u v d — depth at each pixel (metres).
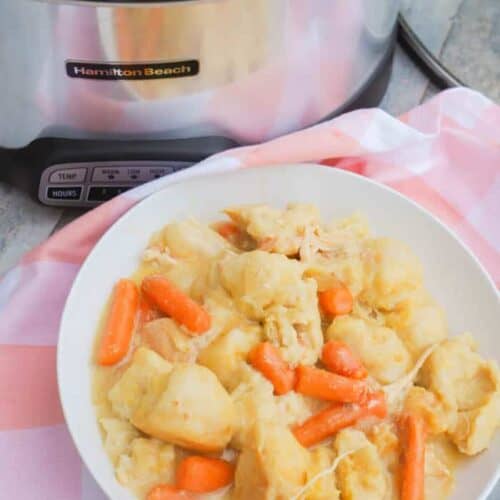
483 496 0.67
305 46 0.73
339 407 0.68
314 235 0.73
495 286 0.75
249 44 0.71
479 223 0.81
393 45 0.84
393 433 0.68
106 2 0.67
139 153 0.77
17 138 0.77
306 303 0.70
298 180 0.77
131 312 0.71
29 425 0.72
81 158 0.77
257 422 0.66
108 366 0.70
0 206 0.83
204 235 0.74
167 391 0.65
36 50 0.71
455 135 0.83
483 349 0.73
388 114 0.82
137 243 0.75
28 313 0.75
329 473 0.66
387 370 0.69
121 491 0.66
